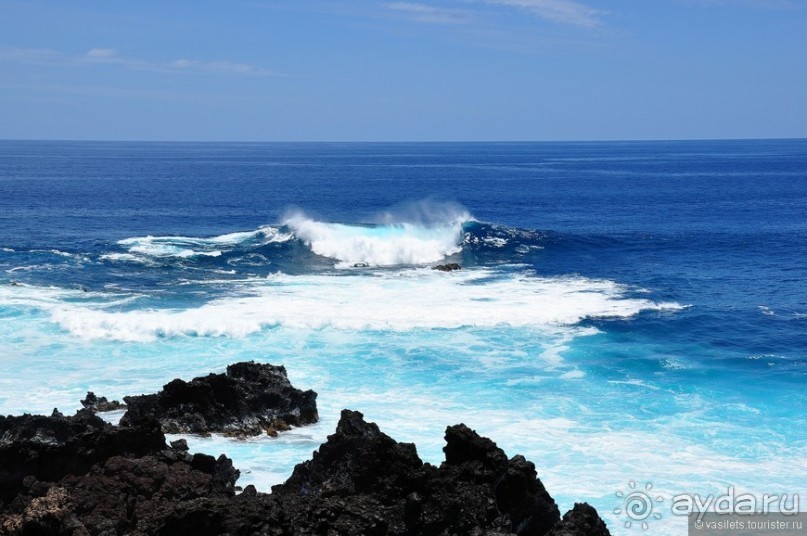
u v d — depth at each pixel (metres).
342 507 16.31
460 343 33.31
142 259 51.44
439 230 60.22
